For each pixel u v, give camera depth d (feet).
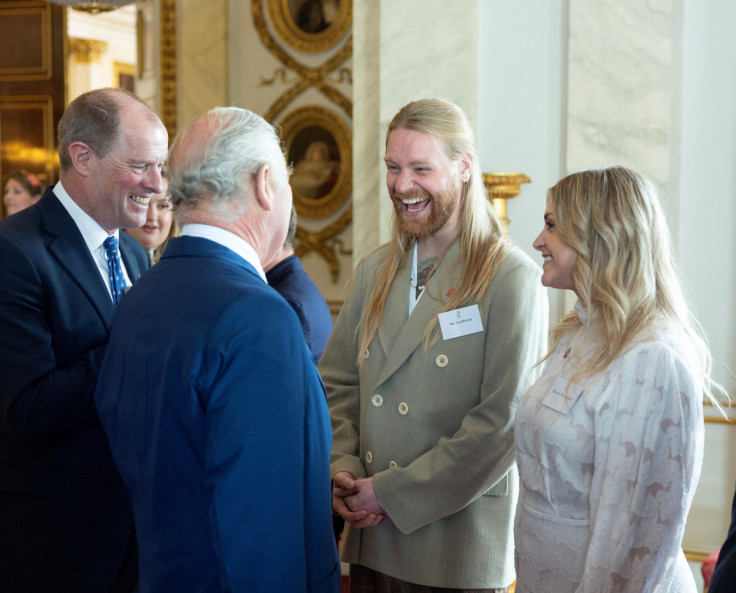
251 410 4.20
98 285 6.34
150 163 6.32
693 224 11.88
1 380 5.77
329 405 7.29
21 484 6.13
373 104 13.76
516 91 12.79
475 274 6.53
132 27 38.55
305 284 8.86
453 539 6.46
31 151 24.21
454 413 6.47
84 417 6.07
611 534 4.97
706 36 11.75
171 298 4.50
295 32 20.22
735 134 11.64
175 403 4.29
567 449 5.27
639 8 11.93
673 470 4.85
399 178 6.43
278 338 4.36
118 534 6.32
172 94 20.97
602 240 5.48
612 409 5.09
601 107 12.16
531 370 6.30
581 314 5.64
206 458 4.20
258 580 4.17
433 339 6.52
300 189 20.61
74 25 36.09
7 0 24.17
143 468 4.48
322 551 4.61
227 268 4.56
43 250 6.10
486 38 12.93
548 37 12.61
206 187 4.66
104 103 6.20
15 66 24.30
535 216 12.75
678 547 4.87
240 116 4.81
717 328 11.78
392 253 7.02
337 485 6.50
